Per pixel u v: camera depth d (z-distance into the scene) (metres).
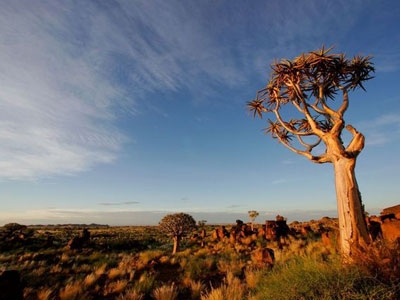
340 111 9.29
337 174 8.48
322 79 10.09
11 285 6.21
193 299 8.60
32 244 28.05
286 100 11.16
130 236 46.94
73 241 24.81
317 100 10.38
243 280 9.85
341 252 6.62
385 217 12.34
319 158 9.46
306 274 5.69
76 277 11.55
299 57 9.48
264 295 6.20
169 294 8.55
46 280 11.40
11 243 27.17
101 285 10.73
